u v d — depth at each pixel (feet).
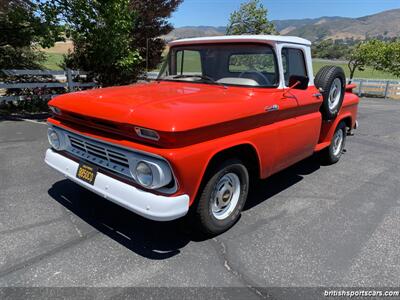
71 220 12.03
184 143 9.26
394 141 26.43
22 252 10.10
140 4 49.14
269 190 15.67
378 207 14.19
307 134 14.74
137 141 9.55
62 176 15.83
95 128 10.71
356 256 10.59
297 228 12.19
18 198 13.48
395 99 66.44
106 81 39.73
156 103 10.14
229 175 11.46
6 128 24.86
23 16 30.81
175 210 9.28
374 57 71.87
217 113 10.11
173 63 15.62
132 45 48.34
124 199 9.63
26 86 32.91
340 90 16.97
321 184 16.61
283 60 13.25
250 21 50.52
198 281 9.18
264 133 12.02
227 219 11.68
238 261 10.13
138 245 10.75
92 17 33.45
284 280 9.35
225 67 13.60
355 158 21.30
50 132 12.55
